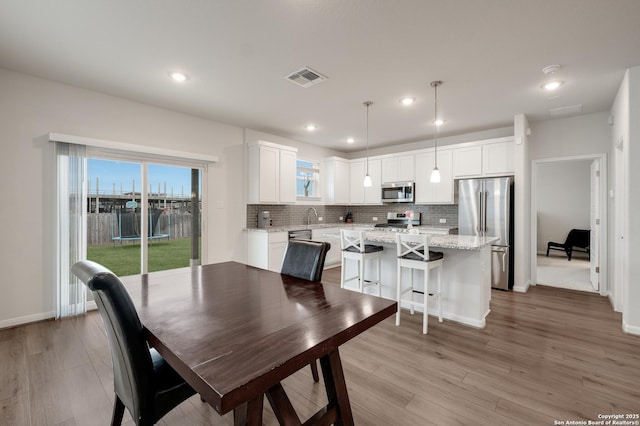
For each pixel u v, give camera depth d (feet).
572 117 13.98
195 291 5.85
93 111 11.06
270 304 5.04
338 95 11.50
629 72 9.19
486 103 12.25
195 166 14.21
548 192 25.79
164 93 11.28
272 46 8.06
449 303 10.52
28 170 9.84
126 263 12.48
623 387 6.53
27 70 9.46
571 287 14.76
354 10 6.59
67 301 10.39
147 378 4.06
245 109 13.07
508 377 6.95
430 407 5.94
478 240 10.55
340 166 20.94
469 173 15.89
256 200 15.69
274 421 5.68
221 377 2.85
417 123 15.16
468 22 7.02
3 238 9.49
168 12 6.66
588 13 6.66
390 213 20.51
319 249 6.95
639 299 9.20
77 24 7.08
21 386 6.55
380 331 9.56
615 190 11.39
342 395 4.83
